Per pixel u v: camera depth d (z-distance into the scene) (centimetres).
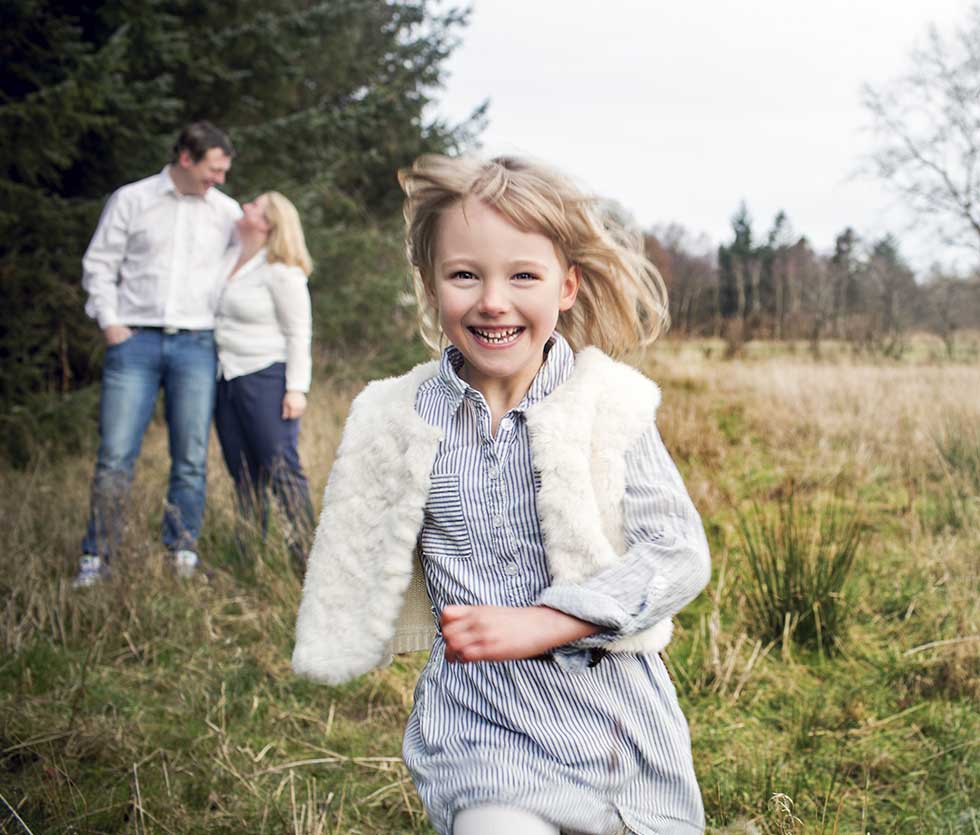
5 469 657
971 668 337
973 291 1179
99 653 353
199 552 463
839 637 369
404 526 176
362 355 1123
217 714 319
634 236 200
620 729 165
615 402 171
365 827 259
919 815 259
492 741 162
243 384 459
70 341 783
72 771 271
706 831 249
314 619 186
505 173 169
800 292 1459
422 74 1414
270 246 456
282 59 958
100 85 668
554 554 164
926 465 600
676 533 165
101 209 741
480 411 175
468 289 170
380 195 1495
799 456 659
